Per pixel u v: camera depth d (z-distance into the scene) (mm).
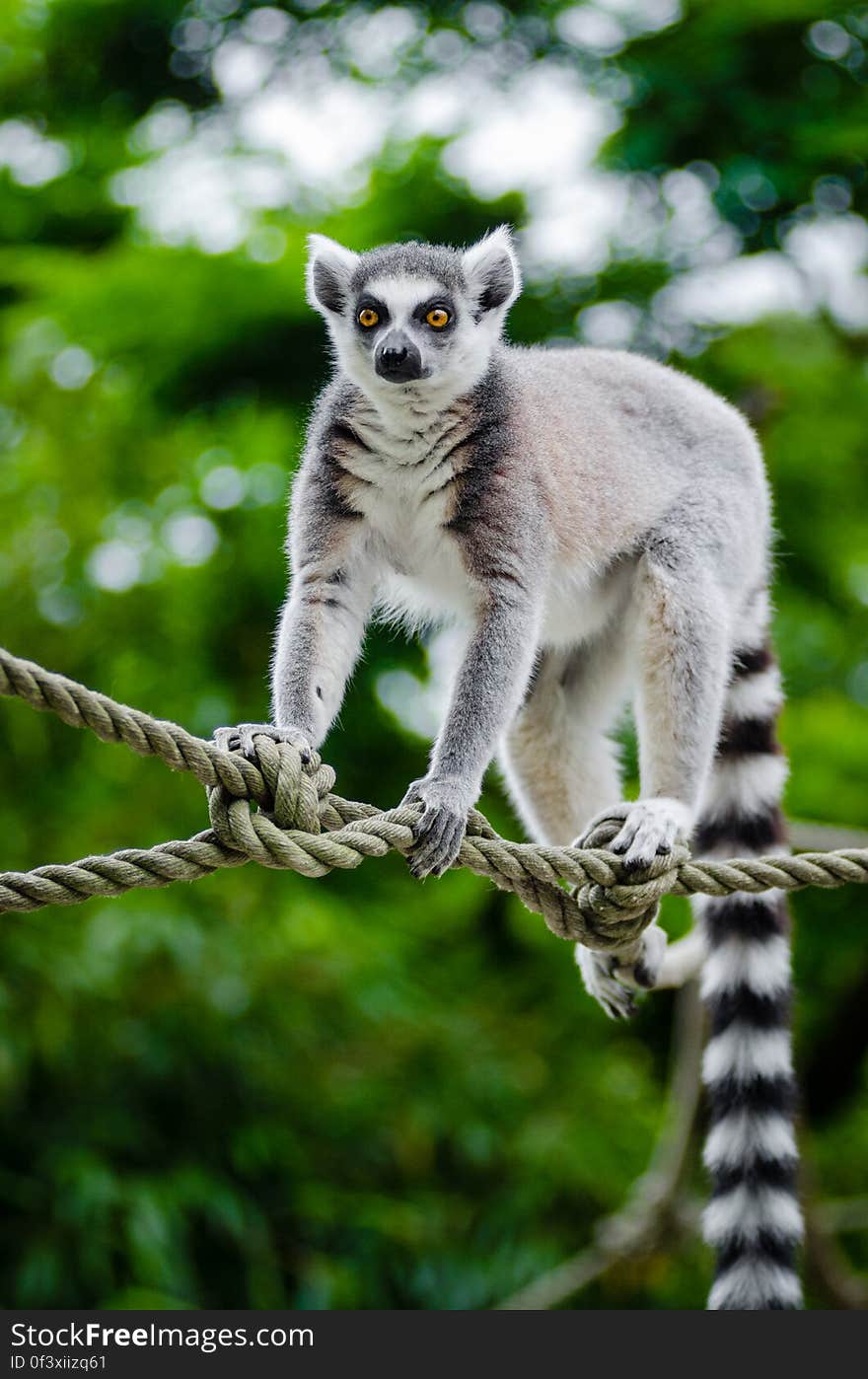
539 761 7488
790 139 13383
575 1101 12711
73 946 10789
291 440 13000
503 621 6578
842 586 13891
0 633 11484
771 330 14148
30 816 11398
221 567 12891
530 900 5820
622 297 14188
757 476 7777
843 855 5875
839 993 13125
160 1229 10219
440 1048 12406
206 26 15539
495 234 7598
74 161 15148
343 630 6797
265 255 13461
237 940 11422
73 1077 11070
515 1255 11523
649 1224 10680
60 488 11781
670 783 6758
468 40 14789
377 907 13602
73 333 13055
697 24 13648
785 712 12781
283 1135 11469
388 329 6812
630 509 7164
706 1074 7039
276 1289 10938
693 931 7871
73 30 15508
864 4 13336
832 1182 13617
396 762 13633
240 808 4945
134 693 12227
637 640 7051
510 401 6938
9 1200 10617
